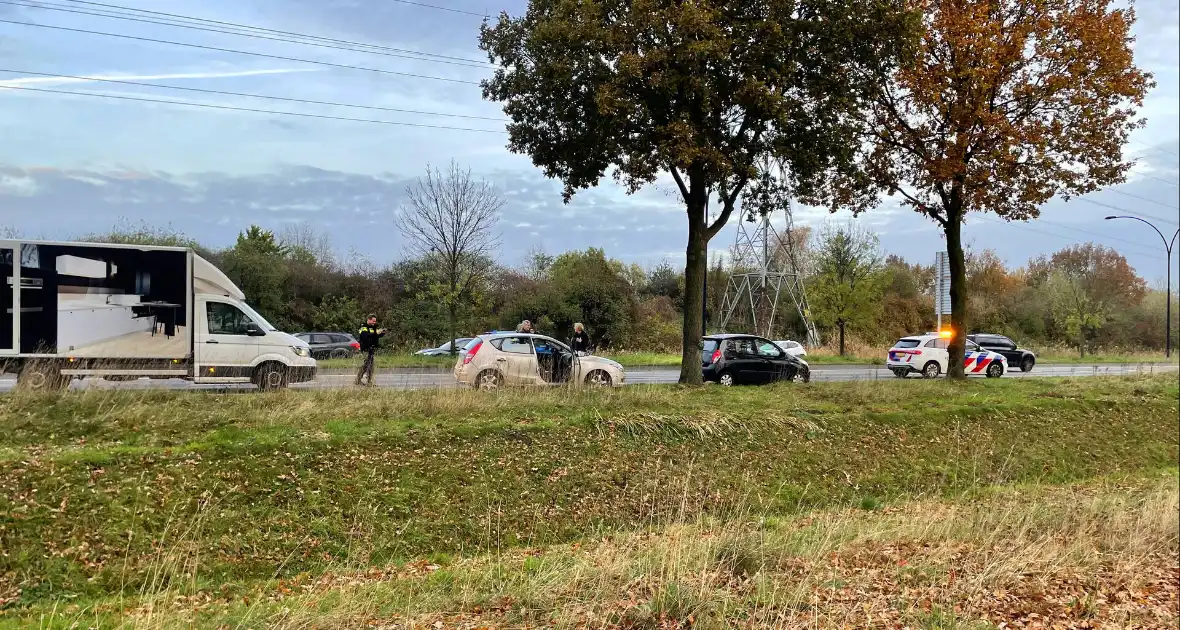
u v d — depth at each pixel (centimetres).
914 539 811
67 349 1308
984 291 6191
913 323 5450
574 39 1384
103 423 983
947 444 1373
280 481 871
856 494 1160
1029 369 3228
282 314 3888
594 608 554
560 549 823
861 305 3906
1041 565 732
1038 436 1490
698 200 1648
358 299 4047
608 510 984
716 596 571
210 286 1445
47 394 1088
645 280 5981
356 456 950
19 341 1281
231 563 741
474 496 940
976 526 867
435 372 2214
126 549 721
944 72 1766
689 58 1344
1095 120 1750
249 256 3862
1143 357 4838
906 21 1455
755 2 1439
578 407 1272
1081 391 1855
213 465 864
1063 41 1731
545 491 988
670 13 1352
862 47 1480
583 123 1548
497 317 3975
